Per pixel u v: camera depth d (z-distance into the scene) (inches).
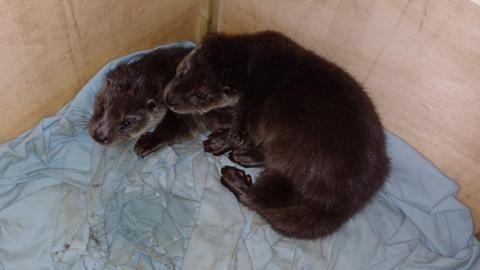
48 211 22.1
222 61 22.0
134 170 23.7
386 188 24.4
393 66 21.2
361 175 20.1
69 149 23.8
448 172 23.2
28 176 22.6
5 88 19.7
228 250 21.8
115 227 22.1
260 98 21.8
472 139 21.2
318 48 23.4
